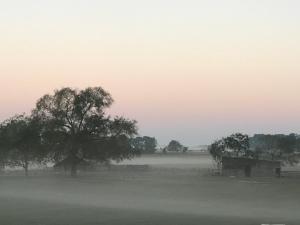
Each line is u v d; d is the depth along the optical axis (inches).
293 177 3941.9
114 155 4160.9
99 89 4175.7
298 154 5930.1
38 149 4109.3
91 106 4126.5
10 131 4197.8
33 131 4119.1
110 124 4136.3
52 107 4131.4
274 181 3454.7
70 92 4121.6
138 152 4313.5
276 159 5152.6
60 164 4151.1
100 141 4138.8
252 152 4842.5
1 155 4293.8
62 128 4111.7
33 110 4180.6
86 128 4099.4
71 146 4077.3
